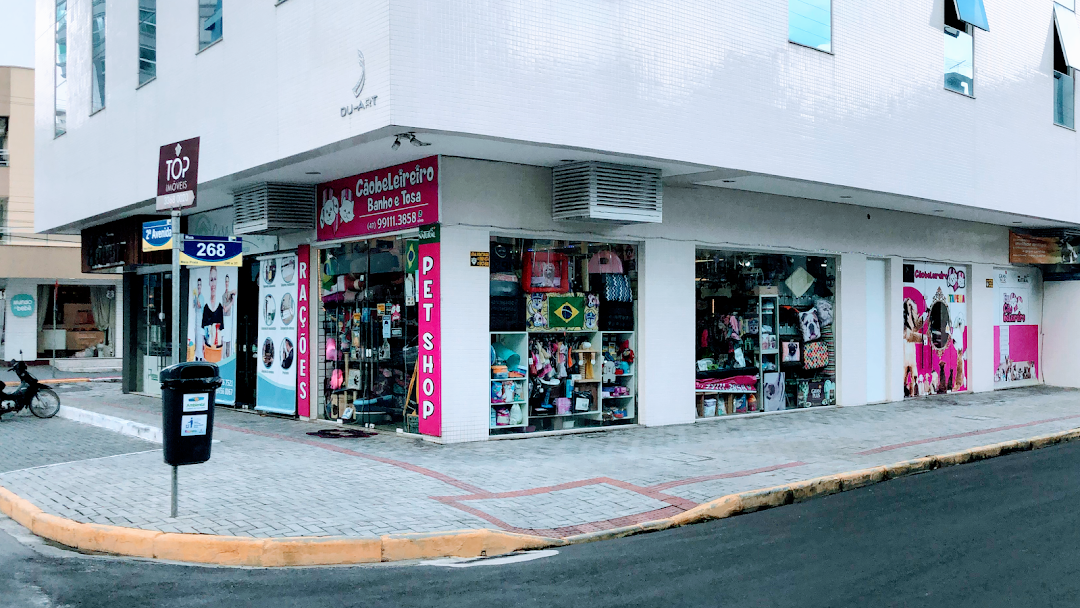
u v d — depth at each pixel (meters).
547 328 12.03
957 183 15.07
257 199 12.75
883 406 16.09
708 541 7.04
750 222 14.15
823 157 12.61
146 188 13.77
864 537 7.11
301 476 8.85
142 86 13.96
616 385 12.87
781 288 15.03
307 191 12.96
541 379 12.06
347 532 6.72
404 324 11.72
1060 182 17.80
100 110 15.41
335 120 9.59
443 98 9.00
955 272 18.70
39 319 30.20
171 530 6.68
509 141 9.60
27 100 29.73
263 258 14.58
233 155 11.66
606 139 10.17
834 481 9.19
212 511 7.30
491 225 11.16
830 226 15.49
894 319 16.91
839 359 15.84
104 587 5.71
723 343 14.14
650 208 11.55
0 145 29.55
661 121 10.66
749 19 11.68
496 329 11.47
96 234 17.66
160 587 5.73
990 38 15.96
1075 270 20.36
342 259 12.94
